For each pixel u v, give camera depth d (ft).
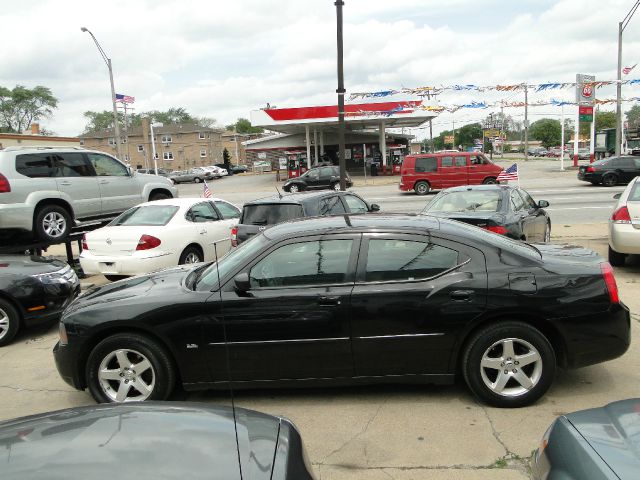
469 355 13.69
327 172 107.45
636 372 15.76
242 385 14.16
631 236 26.81
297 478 6.77
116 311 14.24
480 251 13.97
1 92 277.44
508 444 12.01
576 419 8.20
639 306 22.17
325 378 14.03
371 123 141.90
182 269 17.42
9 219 30.07
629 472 6.70
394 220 15.14
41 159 32.45
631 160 81.82
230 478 6.20
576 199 66.23
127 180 38.04
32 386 17.13
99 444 6.84
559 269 13.80
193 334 13.98
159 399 14.38
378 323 13.69
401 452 11.91
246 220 28.96
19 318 21.83
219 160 288.71
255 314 13.85
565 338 13.57
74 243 51.49
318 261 14.20
